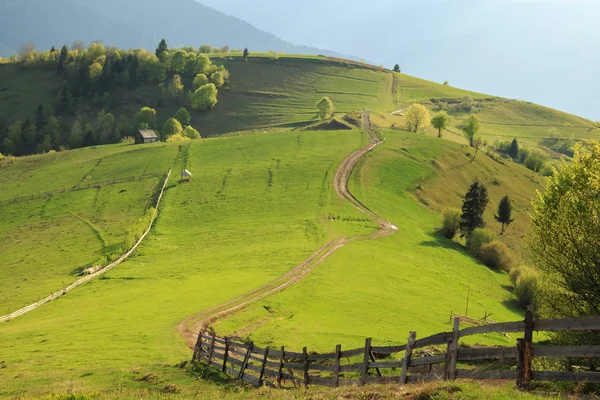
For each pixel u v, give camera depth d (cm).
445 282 7450
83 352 3659
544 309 3009
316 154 14650
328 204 10975
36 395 2552
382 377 1953
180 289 6138
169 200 11788
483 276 8438
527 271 7494
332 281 6325
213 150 15938
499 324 1544
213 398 2156
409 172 13762
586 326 1296
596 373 1312
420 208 11906
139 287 6588
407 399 1577
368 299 5678
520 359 1456
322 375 2839
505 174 16262
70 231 10694
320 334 4147
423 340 1825
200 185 12675
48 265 8775
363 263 7412
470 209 10650
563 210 2847
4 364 3441
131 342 3894
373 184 12506
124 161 15725
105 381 2870
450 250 9344
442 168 14850
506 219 12475
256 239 8956
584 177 2823
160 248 8856
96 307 5650
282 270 6850
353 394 1756
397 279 6875
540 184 16550
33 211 12456
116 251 8881
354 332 4294
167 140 19788
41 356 3616
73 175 15062
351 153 14700
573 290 2777
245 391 2389
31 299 6706
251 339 3947
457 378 1664
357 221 10069
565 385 1609
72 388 2631
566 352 1353
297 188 12056
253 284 6100
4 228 11488
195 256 8200
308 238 8812
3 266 8988
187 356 3459
